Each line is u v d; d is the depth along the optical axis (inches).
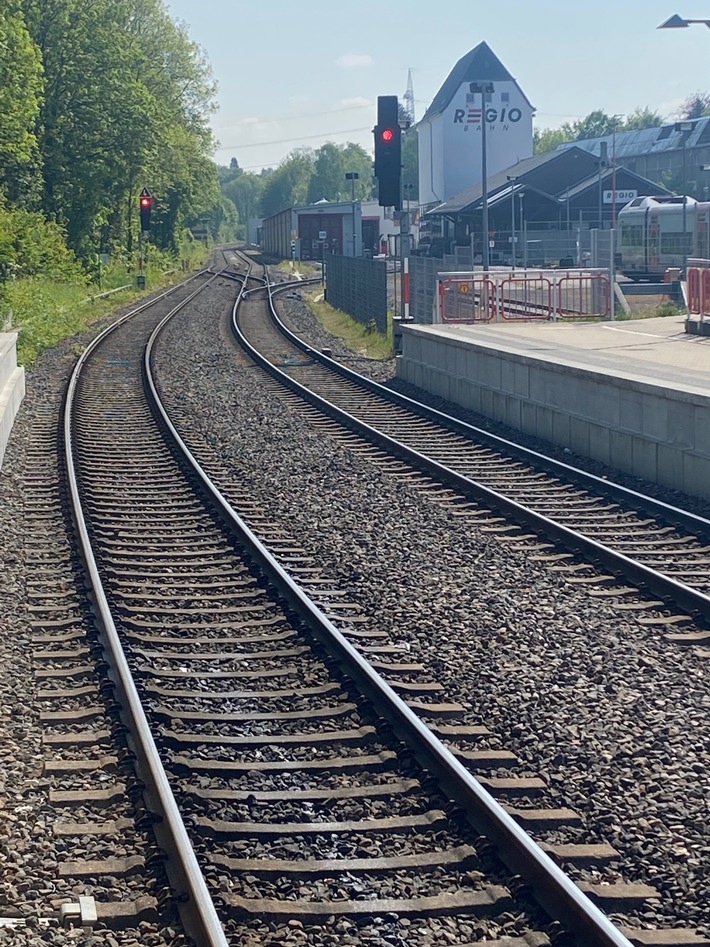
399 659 366.6
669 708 320.8
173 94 3666.3
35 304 1488.7
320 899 228.5
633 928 217.0
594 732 305.4
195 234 4904.0
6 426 732.7
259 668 360.8
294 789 278.8
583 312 1316.4
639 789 272.7
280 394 978.7
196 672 355.6
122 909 223.0
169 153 3164.4
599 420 683.4
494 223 3038.9
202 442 757.9
